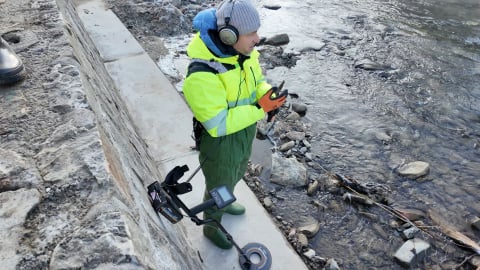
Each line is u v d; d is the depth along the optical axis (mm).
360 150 5031
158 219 2344
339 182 4465
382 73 6543
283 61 6785
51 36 3424
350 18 8281
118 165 2273
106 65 5730
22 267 1584
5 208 1837
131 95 5156
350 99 5973
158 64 6230
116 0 7734
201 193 3814
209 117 2314
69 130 2305
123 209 1823
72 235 1677
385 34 7688
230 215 3648
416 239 3871
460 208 4277
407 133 5336
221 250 3299
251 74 2465
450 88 6230
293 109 5668
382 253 3785
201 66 2295
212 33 2242
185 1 8414
